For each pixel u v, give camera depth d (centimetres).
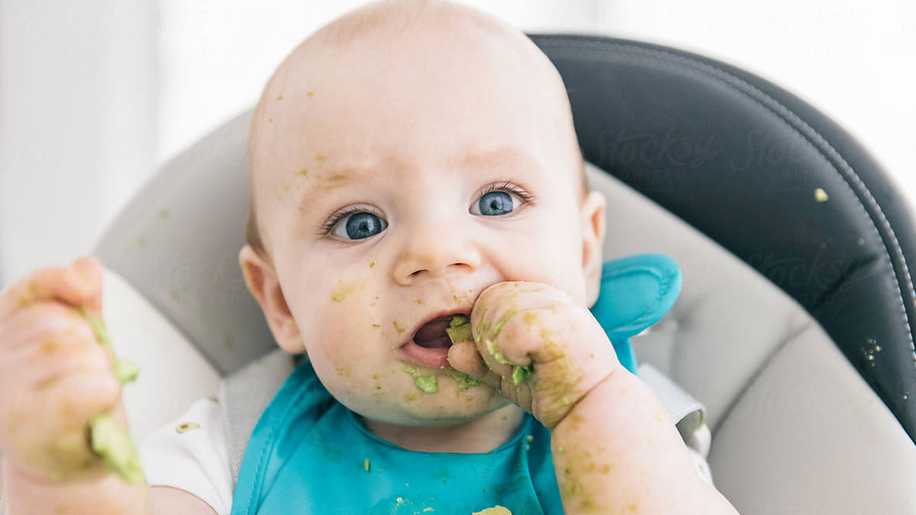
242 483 91
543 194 87
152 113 192
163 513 85
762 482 97
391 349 82
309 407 99
